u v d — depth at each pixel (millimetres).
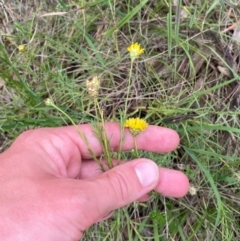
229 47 226
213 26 224
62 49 232
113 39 231
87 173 204
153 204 227
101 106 228
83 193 155
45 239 155
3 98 240
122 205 169
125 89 230
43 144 184
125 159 221
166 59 231
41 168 175
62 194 155
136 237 215
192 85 227
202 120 223
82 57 229
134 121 181
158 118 227
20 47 211
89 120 222
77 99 225
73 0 233
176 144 201
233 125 220
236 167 224
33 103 222
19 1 240
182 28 229
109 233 216
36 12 231
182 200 226
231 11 226
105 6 233
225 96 228
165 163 225
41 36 229
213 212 221
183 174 202
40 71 236
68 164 193
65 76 226
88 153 197
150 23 228
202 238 218
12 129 232
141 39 232
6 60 212
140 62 230
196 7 221
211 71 230
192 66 217
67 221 154
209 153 211
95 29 237
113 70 231
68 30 235
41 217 154
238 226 219
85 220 157
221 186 224
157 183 186
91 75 231
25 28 236
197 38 227
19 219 154
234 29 225
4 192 160
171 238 220
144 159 172
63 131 190
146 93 226
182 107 228
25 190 160
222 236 210
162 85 224
